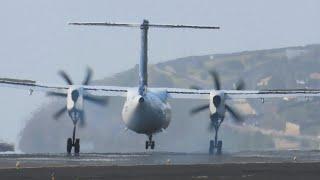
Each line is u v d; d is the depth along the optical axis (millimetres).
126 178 127438
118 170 143000
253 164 161500
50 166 156625
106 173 136375
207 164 162625
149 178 127625
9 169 144625
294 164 161375
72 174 134250
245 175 133250
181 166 154000
